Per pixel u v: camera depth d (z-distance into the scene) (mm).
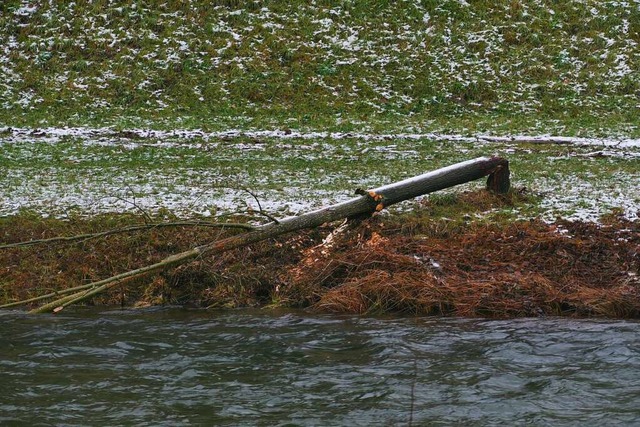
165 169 40719
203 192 35594
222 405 18062
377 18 69250
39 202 34062
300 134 51250
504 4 71438
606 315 25000
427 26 68688
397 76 62719
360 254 27609
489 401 18219
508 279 26375
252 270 27594
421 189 30547
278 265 28172
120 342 22500
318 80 61844
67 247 29438
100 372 20141
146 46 64938
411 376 19766
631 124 54969
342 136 50750
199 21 68062
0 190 36000
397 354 21391
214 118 55781
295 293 26719
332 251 28172
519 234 29875
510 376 19750
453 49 66062
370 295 26047
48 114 56312
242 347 22094
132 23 67500
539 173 39656
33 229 30766
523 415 17453
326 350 21859
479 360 20922
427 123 55188
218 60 63875
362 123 54750
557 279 26766
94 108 57688
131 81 60875
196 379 19703
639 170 40688
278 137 50219
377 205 29078
